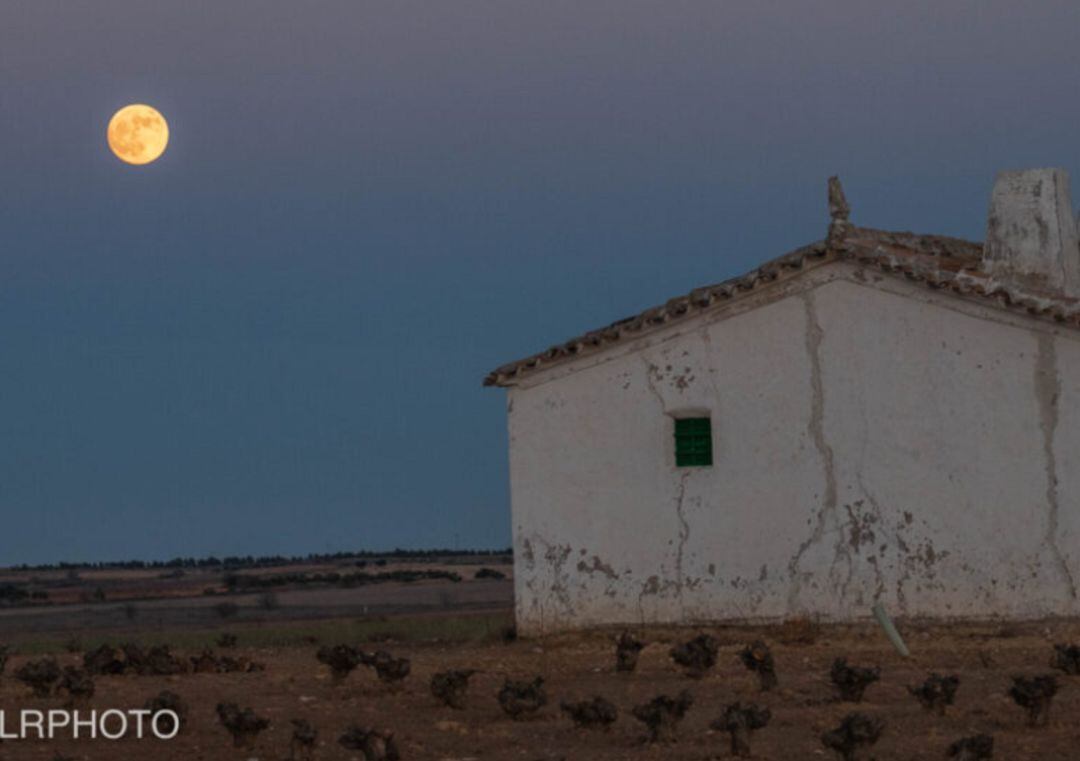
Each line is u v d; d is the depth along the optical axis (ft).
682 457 177.99
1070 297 173.58
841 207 175.22
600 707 117.08
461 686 130.52
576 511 180.45
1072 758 105.09
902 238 201.87
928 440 169.78
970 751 100.07
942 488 169.07
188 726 122.31
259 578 630.74
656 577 177.68
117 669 159.84
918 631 168.86
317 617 360.48
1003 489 167.12
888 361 171.32
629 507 179.01
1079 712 122.31
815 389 173.68
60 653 201.05
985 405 167.94
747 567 174.70
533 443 182.39
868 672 128.88
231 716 112.88
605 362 180.65
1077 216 209.05
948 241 207.72
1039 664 148.77
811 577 172.76
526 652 171.83
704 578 176.14
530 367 181.88
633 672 150.61
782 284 174.70
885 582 170.50
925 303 170.19
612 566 179.11
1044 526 165.68
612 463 179.83
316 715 127.24
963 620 167.84
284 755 110.83
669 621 176.86
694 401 177.37
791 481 173.88
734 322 176.55
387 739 106.42
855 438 172.14
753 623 174.19
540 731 118.73
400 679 141.18
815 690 135.54
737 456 175.83
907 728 116.57
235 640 205.57
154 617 379.55
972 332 168.66
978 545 167.73
